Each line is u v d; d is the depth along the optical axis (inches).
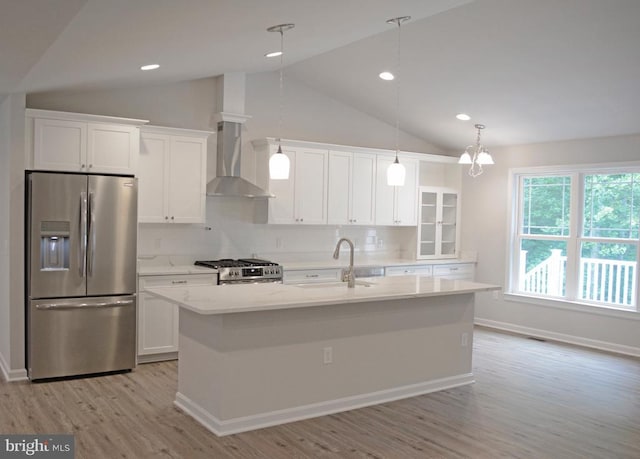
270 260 266.7
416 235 298.7
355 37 187.6
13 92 185.2
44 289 189.9
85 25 115.6
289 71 263.4
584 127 248.4
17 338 192.5
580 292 268.2
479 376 208.5
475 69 216.8
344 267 262.1
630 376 210.1
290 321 159.2
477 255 307.6
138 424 154.2
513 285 293.1
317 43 192.2
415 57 218.1
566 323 267.7
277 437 147.6
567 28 177.8
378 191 281.9
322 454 137.3
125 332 203.9
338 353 169.0
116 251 201.0
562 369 218.7
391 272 279.1
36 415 159.5
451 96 246.5
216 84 247.4
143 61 173.2
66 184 191.3
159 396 177.8
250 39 171.5
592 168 258.7
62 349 193.5
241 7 128.4
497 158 297.6
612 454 141.0
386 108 279.1
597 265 262.2
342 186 269.0
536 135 269.3
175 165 227.0
